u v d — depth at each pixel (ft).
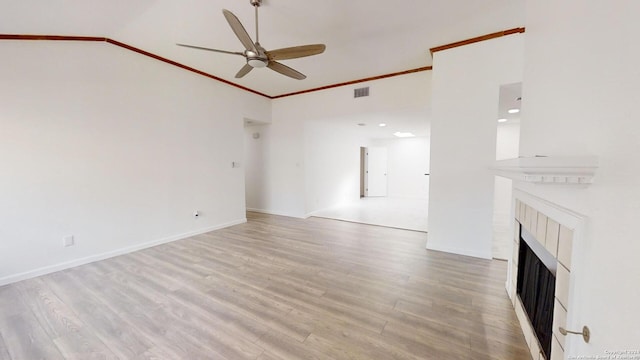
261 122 18.24
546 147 4.32
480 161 9.91
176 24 8.88
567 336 3.22
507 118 15.56
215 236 13.35
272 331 5.76
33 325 6.00
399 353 5.06
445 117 10.44
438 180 10.80
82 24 8.50
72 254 9.46
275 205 19.12
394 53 11.07
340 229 14.73
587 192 2.87
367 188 28.66
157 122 11.85
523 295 5.93
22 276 8.36
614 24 2.46
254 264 9.61
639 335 1.98
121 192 10.73
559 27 3.86
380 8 7.86
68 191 9.34
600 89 2.69
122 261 9.93
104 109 10.14
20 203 8.38
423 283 8.05
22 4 6.84
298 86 15.90
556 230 3.75
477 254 10.27
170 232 12.50
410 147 27.40
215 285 7.95
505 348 5.18
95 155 9.96
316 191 19.45
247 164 20.26
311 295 7.33
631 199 2.12
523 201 5.76
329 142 20.99
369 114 15.07
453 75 10.18
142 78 11.23
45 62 8.72
